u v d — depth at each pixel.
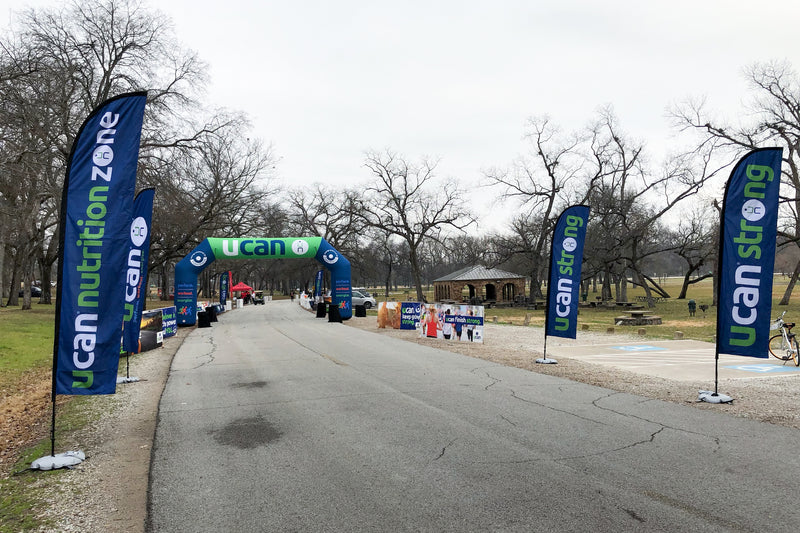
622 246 42.09
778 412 7.52
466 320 18.11
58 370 6.02
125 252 6.23
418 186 50.84
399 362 13.17
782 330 12.80
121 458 5.96
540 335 20.34
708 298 52.38
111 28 26.22
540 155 46.88
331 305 29.30
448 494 4.72
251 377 11.33
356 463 5.62
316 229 61.97
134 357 15.16
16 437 7.00
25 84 18.88
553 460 5.60
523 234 50.38
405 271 116.62
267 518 4.31
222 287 46.72
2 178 19.38
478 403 8.41
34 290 65.94
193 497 4.79
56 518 4.37
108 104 6.20
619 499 4.54
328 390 9.68
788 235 36.00
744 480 4.91
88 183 6.16
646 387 9.59
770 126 32.97
